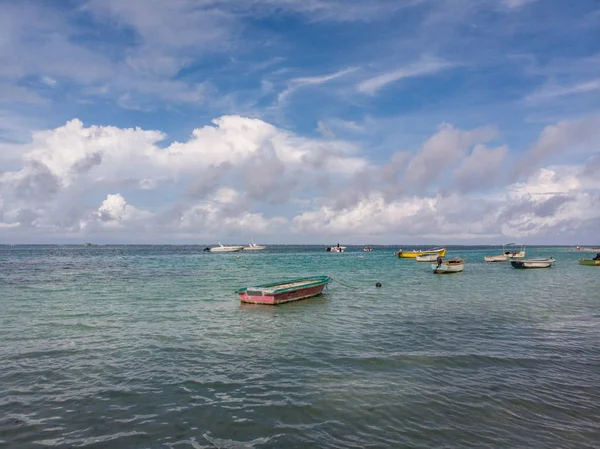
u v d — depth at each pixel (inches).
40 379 440.8
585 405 370.0
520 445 299.7
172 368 476.4
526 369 470.0
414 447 297.0
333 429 324.5
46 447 299.7
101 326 705.6
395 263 2839.6
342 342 593.9
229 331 669.9
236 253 5295.3
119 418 346.3
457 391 402.0
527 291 1219.9
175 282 1462.8
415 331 664.4
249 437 313.7
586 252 6087.6
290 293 967.6
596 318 775.7
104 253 4972.9
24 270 2042.3
